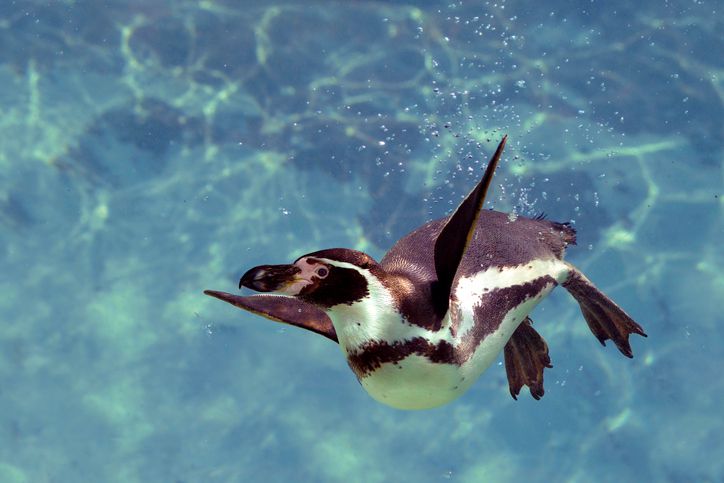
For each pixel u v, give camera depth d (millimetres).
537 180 7793
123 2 8977
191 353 7316
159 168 8109
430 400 3451
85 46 8750
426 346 3277
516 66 8547
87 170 8062
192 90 8500
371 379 3352
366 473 6758
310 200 7883
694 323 7363
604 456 6844
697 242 7680
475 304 3639
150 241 7770
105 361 7234
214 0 9000
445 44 8781
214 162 8125
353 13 8977
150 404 7043
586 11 8945
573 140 8062
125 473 6711
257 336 7449
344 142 8141
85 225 7832
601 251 7617
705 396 7086
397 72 8562
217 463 6793
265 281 3148
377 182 7895
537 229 4367
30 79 8508
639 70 8539
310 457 6824
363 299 3219
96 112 8336
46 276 7582
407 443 6945
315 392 7180
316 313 3670
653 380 7191
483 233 4004
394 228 7613
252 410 7051
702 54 8688
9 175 7973
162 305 7488
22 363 7184
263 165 8086
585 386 7199
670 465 6781
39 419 6938
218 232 7789
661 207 7816
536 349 4484
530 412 7105
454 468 6805
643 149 8062
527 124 8125
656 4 8969
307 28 8914
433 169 7898
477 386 7281
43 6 8969
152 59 8711
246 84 8547
